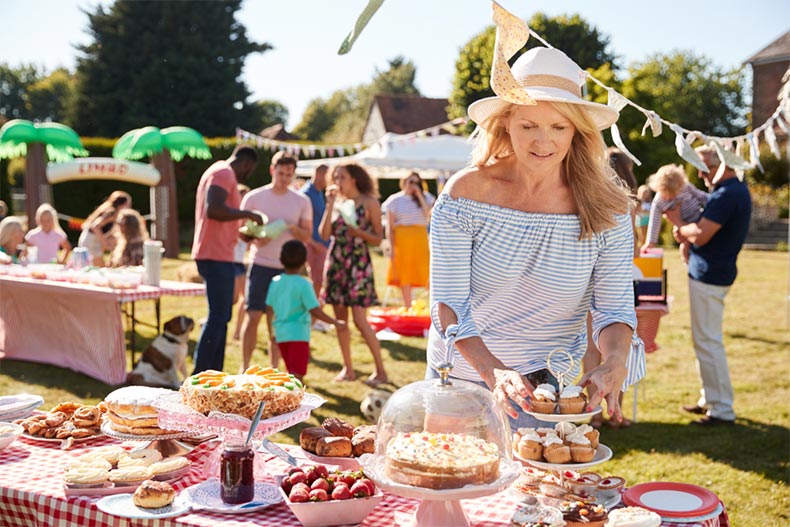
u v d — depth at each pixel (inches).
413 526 77.7
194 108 1478.8
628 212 94.2
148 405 101.8
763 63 1178.0
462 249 92.3
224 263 229.3
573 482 87.4
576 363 94.5
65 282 273.6
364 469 77.9
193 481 92.8
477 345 87.4
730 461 194.4
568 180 92.3
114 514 81.3
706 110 1630.2
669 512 81.8
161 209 673.0
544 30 1191.6
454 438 77.0
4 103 2556.6
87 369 268.2
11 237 329.4
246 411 90.4
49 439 105.2
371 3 77.7
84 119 1502.2
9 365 285.9
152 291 259.6
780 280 576.4
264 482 89.8
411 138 526.0
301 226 255.8
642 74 916.6
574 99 84.6
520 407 91.0
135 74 1480.1
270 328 262.4
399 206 368.5
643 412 238.7
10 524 89.4
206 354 229.1
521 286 93.4
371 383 262.5
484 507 84.4
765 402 251.8
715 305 223.0
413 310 348.5
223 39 1515.7
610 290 94.3
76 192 836.0
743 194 214.2
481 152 94.8
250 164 239.3
